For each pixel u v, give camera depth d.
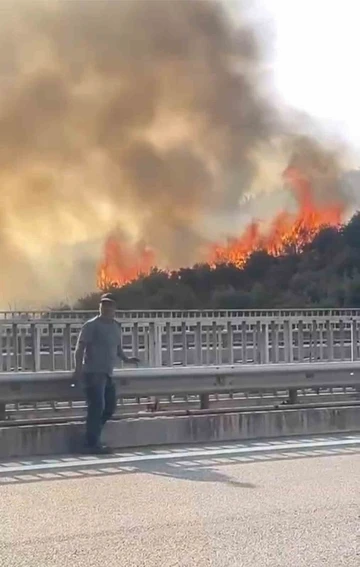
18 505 6.97
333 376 11.59
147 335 13.38
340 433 11.02
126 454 9.47
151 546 5.70
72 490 7.57
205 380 10.78
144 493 7.41
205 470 8.49
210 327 14.12
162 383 10.48
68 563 5.33
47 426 9.54
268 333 14.52
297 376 11.36
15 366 12.62
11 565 5.30
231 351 13.70
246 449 9.74
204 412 10.99
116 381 10.17
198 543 5.75
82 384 9.67
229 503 6.97
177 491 7.48
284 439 10.53
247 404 11.94
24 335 13.09
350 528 6.12
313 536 5.91
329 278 51.53
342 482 7.80
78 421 10.36
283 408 11.37
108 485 7.79
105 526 6.25
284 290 52.62
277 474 8.23
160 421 10.15
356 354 15.12
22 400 9.80
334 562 5.30
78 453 9.58
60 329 14.16
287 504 6.91
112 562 5.34
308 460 9.01
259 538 5.86
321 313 28.64
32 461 9.06
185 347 13.51
